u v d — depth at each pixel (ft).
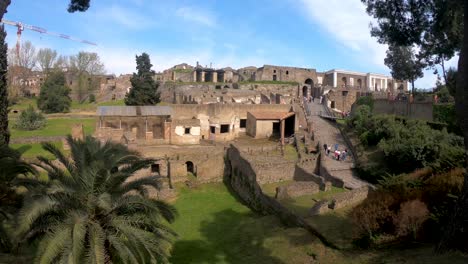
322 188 121.80
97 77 366.02
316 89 299.17
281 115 197.06
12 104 281.33
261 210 119.96
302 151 158.71
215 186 149.18
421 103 165.27
